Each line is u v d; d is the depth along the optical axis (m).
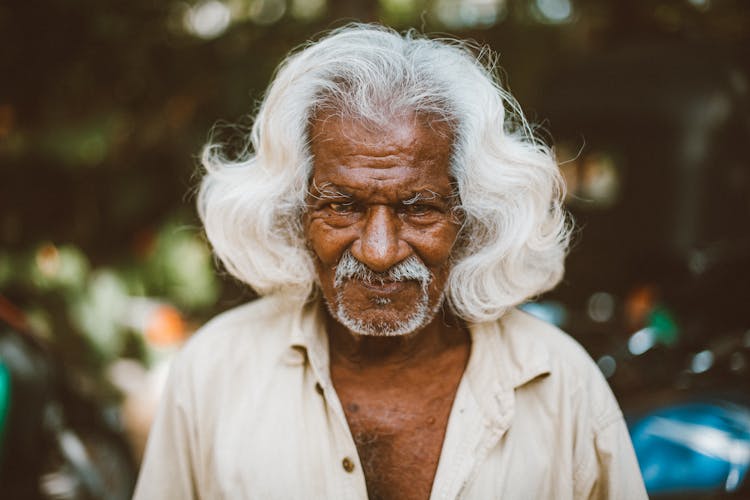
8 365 2.56
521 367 1.47
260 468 1.44
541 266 1.53
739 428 2.24
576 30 5.69
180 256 5.20
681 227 4.88
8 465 2.56
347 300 1.41
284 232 1.53
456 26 5.32
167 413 1.56
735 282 3.07
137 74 5.34
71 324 4.46
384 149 1.33
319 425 1.46
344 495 1.42
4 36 5.13
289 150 1.43
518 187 1.44
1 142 5.14
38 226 5.45
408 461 1.46
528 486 1.42
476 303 1.49
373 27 1.60
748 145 4.98
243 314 1.62
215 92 5.32
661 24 5.96
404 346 1.50
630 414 2.45
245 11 5.32
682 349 2.86
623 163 5.12
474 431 1.44
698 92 4.98
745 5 5.93
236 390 1.52
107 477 3.17
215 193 1.53
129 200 5.34
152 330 4.55
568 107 5.30
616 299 4.73
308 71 1.40
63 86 5.33
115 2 5.11
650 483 2.23
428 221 1.38
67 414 3.07
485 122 1.40
